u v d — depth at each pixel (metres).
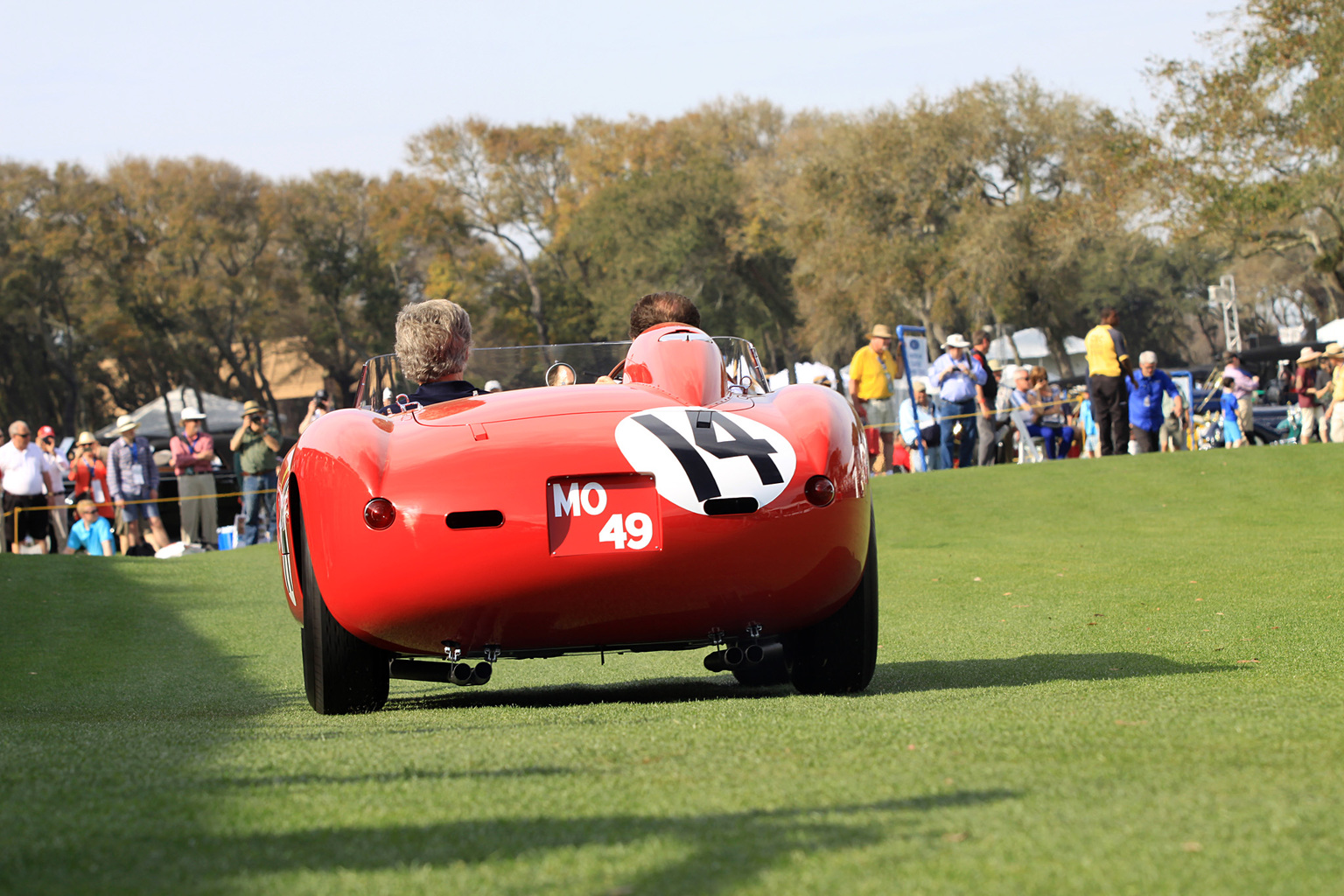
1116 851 5.48
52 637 25.25
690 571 11.64
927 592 27.05
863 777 7.43
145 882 5.41
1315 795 6.52
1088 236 149.12
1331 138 100.12
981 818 6.18
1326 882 5.00
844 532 12.13
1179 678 13.55
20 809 6.93
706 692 15.06
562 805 6.86
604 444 11.61
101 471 59.41
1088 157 128.62
